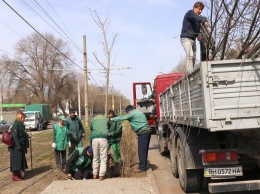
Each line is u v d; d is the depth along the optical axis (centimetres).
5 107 6450
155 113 1555
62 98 7119
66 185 756
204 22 651
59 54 6812
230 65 493
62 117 1005
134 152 1109
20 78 6912
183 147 679
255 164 635
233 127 486
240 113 489
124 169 889
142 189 709
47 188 735
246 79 491
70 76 7088
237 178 650
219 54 634
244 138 582
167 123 995
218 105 491
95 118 848
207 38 631
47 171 1005
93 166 830
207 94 491
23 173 925
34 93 7038
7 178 932
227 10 547
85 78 2955
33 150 1586
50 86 6881
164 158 1205
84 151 855
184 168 682
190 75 589
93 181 788
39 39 6862
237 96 491
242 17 535
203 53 708
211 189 560
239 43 580
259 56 500
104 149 814
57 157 1009
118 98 6028
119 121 946
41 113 4134
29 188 789
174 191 740
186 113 661
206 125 489
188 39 773
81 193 691
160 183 822
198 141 661
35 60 6888
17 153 881
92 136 827
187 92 635
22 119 899
